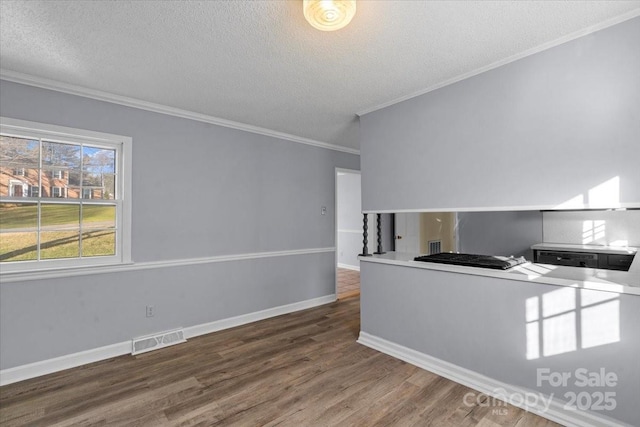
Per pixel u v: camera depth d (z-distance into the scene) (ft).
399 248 17.29
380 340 9.68
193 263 10.98
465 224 14.10
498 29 6.15
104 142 9.43
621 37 5.85
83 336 8.84
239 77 8.21
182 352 9.55
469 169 7.96
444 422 6.24
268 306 13.06
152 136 10.15
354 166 16.81
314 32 6.22
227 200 11.91
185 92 9.19
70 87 8.60
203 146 11.29
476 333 7.54
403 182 9.45
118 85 8.69
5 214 8.08
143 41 6.52
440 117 8.57
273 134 13.21
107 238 9.45
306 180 14.58
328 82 8.49
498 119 7.45
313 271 14.75
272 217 13.29
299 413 6.55
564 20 5.88
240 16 5.71
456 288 7.93
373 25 5.99
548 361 6.44
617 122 5.91
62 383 7.76
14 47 6.71
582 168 6.29
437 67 7.66
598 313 5.86
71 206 8.93
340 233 24.64
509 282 7.02
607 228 11.19
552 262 11.51
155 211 10.19
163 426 6.16
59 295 8.52
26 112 8.09
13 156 8.18
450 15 5.70
